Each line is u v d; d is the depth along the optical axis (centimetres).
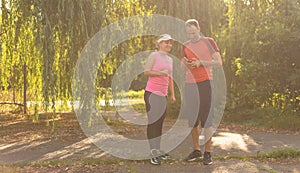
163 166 478
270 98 1030
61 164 483
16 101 1139
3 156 549
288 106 983
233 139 714
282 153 536
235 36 1098
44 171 449
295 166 480
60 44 786
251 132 830
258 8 1079
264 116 995
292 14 945
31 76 897
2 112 1173
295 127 891
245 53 1059
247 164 486
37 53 752
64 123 967
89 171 448
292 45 941
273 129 885
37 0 743
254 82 1031
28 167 472
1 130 836
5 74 929
